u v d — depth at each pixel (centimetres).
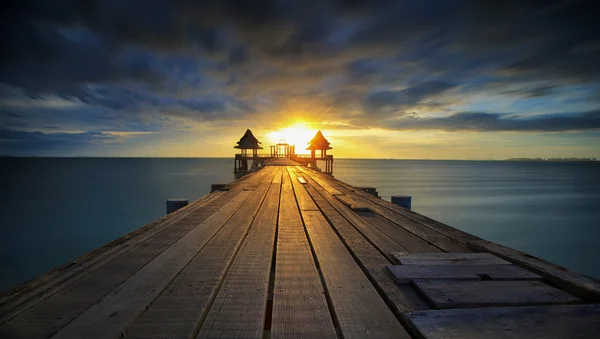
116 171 13838
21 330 137
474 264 224
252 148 3134
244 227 346
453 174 13750
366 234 322
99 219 3272
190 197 4700
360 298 175
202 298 172
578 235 3073
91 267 217
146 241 287
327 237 311
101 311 155
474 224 3466
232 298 175
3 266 1988
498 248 264
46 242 2473
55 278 196
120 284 188
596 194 6475
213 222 371
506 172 17275
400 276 197
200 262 231
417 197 5500
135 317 149
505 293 175
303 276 209
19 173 12431
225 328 143
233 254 251
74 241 2497
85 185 6781
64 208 3875
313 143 3253
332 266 227
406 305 166
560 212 4256
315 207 483
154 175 10362
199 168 16912
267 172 1341
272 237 309
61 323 143
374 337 137
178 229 335
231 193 646
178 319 149
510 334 134
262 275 210
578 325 141
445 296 169
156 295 174
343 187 765
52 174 11431
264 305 167
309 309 163
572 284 180
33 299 166
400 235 320
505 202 5084
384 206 498
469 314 150
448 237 312
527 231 3197
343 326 145
